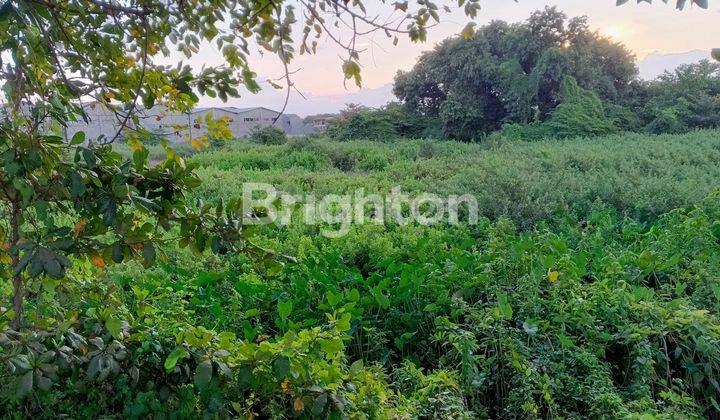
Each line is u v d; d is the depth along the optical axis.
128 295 3.01
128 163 1.62
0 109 1.75
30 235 1.61
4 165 1.50
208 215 1.76
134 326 1.96
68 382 1.84
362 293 3.28
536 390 2.26
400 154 13.25
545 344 2.54
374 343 2.78
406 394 2.23
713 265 3.31
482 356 2.40
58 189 1.57
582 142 13.54
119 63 1.98
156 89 1.98
